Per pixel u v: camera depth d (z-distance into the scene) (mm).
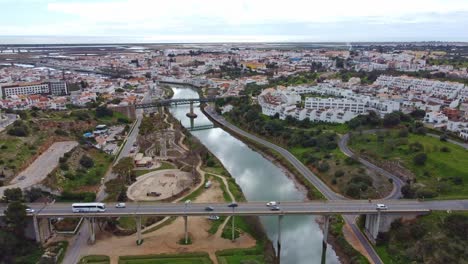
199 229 191750
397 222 181125
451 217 172500
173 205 188250
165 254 168750
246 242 181750
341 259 177000
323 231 197000
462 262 154375
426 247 163875
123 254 168875
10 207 168625
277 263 173750
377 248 177625
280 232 184375
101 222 193000
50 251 167750
